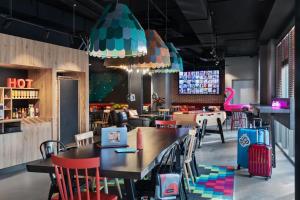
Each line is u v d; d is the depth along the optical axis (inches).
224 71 703.7
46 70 280.4
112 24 135.7
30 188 192.9
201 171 233.5
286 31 322.0
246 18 364.8
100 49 135.6
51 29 291.0
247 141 231.3
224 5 308.3
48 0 295.7
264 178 213.2
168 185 120.6
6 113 258.2
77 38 355.9
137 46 137.9
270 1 271.4
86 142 183.2
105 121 499.5
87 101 330.3
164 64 197.8
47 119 278.4
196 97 744.3
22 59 243.4
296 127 86.0
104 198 114.8
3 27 250.2
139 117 383.2
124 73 721.0
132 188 118.3
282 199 171.3
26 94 271.3
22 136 244.2
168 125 269.7
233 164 257.3
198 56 640.4
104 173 109.0
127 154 137.6
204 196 177.5
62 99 295.6
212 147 338.3
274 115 274.1
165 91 719.1
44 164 118.6
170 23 393.1
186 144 177.6
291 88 307.4
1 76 264.8
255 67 650.8
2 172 229.1
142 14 359.9
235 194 180.9
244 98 664.4
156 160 132.9
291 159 258.1
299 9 84.7
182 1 238.2
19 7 273.9
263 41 438.6
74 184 130.6
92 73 752.3
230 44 536.1
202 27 334.0
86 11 308.3
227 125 554.6
